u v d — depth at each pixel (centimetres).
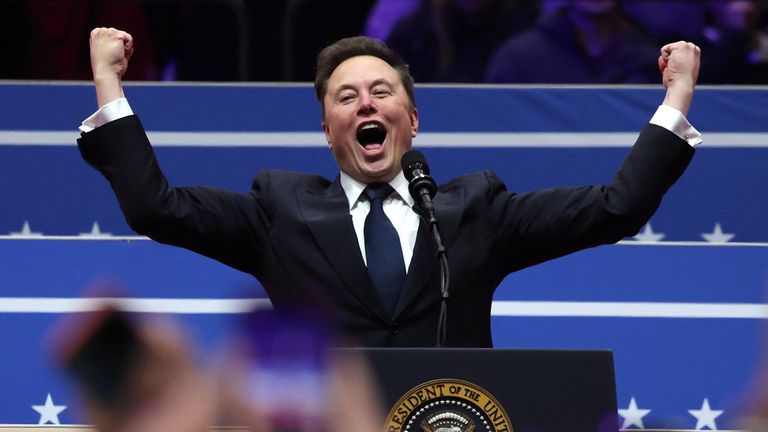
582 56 1820
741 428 544
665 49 1138
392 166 1192
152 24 1898
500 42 1927
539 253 1166
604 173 1492
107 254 1420
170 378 498
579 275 1419
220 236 1134
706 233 1491
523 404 820
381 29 1930
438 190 1194
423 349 826
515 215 1164
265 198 1171
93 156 1089
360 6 1923
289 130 1498
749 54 1948
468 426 816
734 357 1398
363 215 1177
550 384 825
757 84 1947
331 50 1249
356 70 1208
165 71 1895
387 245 1137
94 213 1488
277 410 615
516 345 1405
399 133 1198
